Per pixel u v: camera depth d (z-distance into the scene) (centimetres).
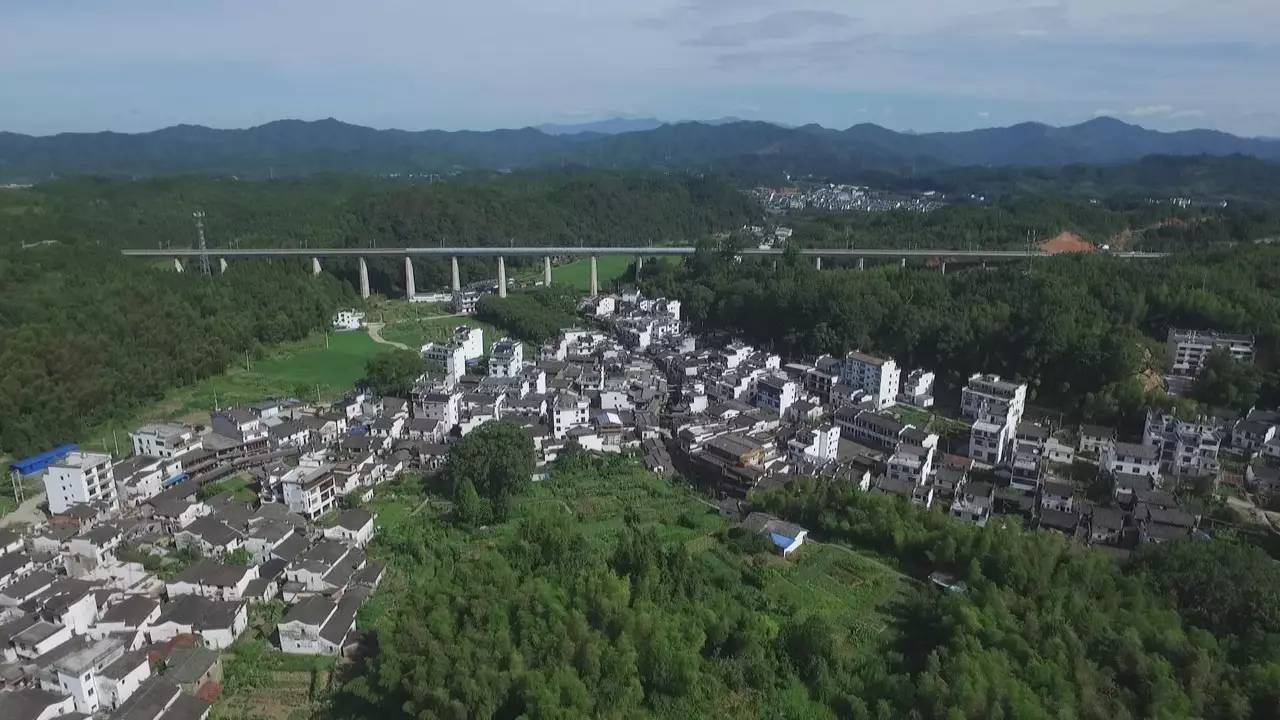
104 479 14325
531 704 8988
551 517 13150
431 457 16800
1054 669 9594
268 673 10206
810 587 12112
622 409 19262
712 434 16938
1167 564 11325
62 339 19188
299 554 12369
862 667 10300
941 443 17700
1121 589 11188
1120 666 9669
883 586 12150
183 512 13525
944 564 12288
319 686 9988
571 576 11531
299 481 14162
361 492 15225
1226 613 10556
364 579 12056
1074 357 19888
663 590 11244
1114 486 14725
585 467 16388
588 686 9512
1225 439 16888
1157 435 16250
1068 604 10775
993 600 10844
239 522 13425
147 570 12300
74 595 10656
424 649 9769
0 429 16612
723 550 13000
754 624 10612
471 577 11400
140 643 10481
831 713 9650
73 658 9338
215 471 15800
